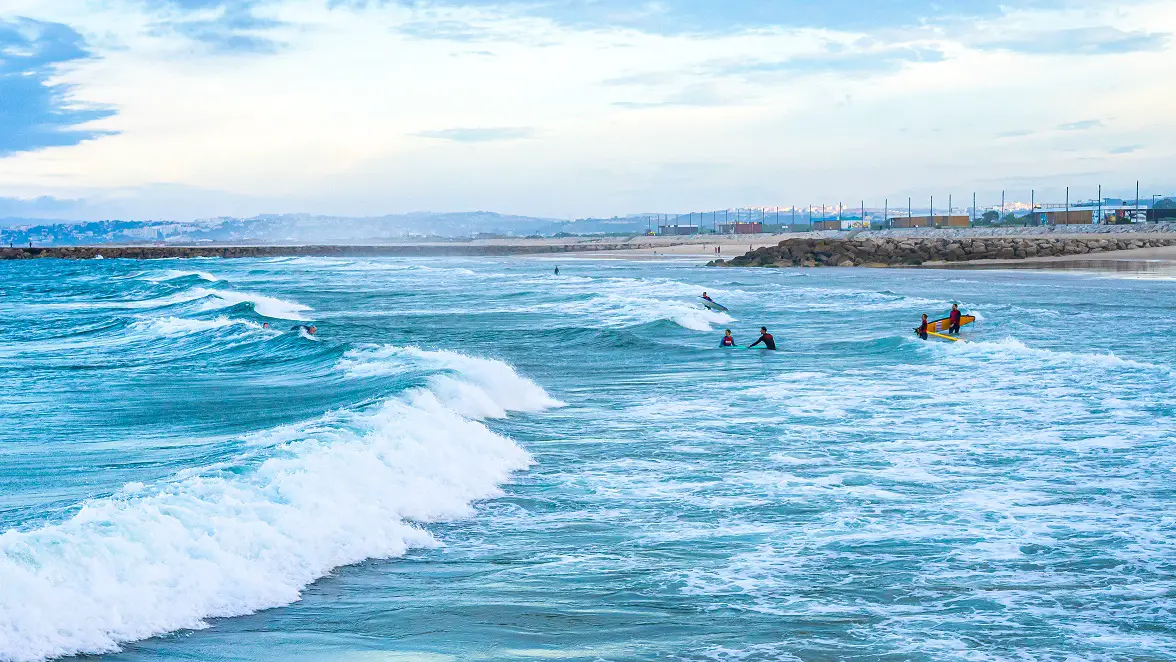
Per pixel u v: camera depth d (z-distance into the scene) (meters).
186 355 29.41
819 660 7.48
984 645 7.77
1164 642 7.82
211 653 7.48
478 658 7.51
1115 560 9.95
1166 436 16.23
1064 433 16.67
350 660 7.44
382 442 13.20
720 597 8.92
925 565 9.84
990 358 26.19
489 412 18.80
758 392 21.97
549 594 9.03
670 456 15.28
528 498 12.73
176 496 10.00
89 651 7.29
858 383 23.00
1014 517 11.62
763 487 13.24
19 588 7.42
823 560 10.03
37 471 13.55
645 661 7.48
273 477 11.02
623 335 33.75
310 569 9.46
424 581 9.38
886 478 13.70
